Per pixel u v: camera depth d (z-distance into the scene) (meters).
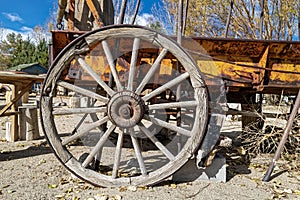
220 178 3.05
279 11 12.30
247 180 3.12
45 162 3.61
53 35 3.00
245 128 4.38
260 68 3.06
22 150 4.21
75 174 2.74
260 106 4.65
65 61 2.70
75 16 5.00
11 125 4.85
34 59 32.59
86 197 2.53
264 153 4.35
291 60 3.23
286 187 2.93
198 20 12.66
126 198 2.52
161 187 2.80
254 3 12.73
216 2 12.38
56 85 2.73
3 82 4.28
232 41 3.04
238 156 4.15
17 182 2.90
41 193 2.62
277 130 3.99
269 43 3.03
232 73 3.25
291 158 3.95
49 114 2.71
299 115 3.92
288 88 3.36
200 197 2.60
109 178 2.75
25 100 8.06
